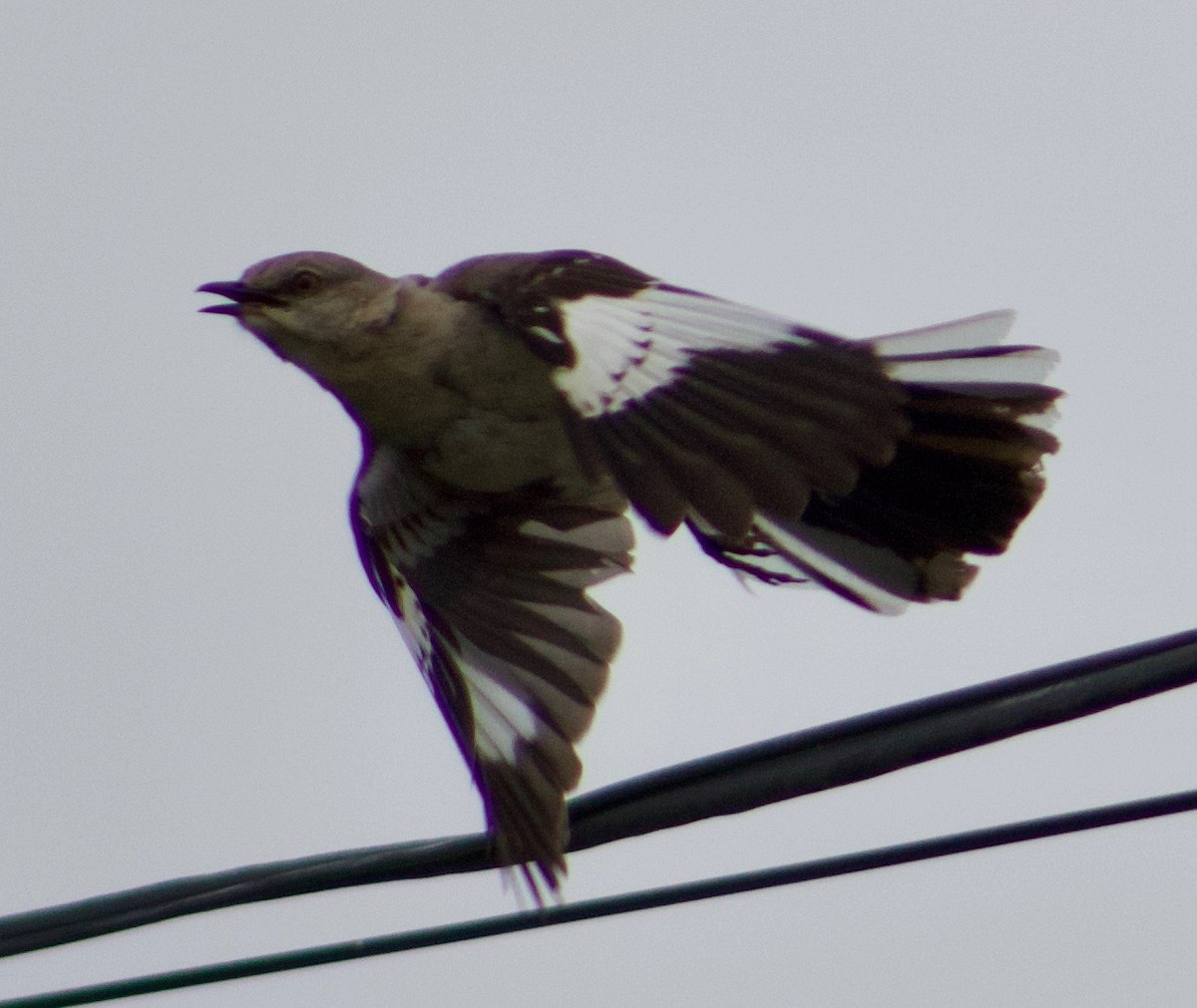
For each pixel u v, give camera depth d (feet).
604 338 35.86
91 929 31.63
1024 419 35.14
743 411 33.86
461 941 30.40
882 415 33.47
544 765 36.88
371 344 38.91
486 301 37.83
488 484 40.22
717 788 30.76
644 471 33.86
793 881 29.27
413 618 40.52
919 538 36.37
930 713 28.96
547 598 39.17
